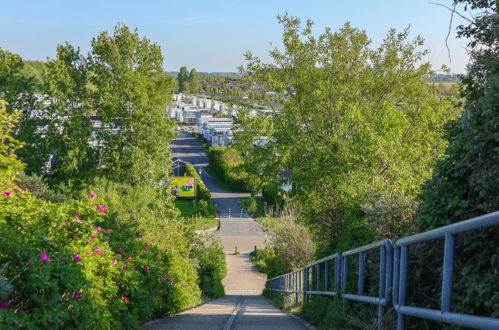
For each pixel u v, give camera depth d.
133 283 8.28
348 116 15.70
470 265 3.84
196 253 25.56
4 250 4.51
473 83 5.48
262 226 29.52
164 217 33.91
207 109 139.50
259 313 11.91
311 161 17.84
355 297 6.58
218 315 10.89
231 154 81.00
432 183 5.12
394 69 20.02
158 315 10.96
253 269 41.28
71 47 41.28
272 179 20.81
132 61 42.19
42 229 5.69
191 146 109.88
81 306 5.48
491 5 5.32
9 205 5.70
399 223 7.98
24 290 4.57
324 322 7.48
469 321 2.78
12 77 37.88
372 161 14.55
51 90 38.00
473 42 5.52
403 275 4.45
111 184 26.69
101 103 39.47
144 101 38.81
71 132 38.12
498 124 4.14
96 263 6.62
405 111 19.58
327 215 17.66
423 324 4.64
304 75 20.28
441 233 3.34
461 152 4.82
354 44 20.06
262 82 20.88
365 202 11.80
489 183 4.28
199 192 65.12
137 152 36.75
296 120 20.28
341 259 7.98
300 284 13.34
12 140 7.84
